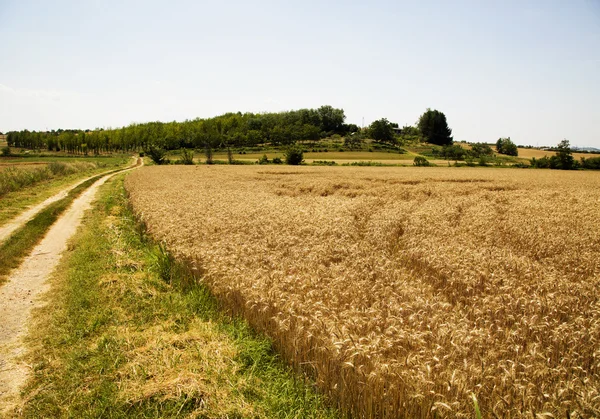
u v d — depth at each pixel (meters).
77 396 5.39
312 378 5.83
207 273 8.79
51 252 12.92
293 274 8.45
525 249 12.41
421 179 42.56
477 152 120.81
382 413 4.81
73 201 25.39
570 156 87.19
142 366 5.90
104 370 5.94
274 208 18.92
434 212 18.48
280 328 6.21
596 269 9.77
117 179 44.84
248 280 7.82
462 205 22.64
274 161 91.38
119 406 5.09
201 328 7.30
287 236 12.25
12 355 6.48
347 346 5.32
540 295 7.72
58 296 8.88
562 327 5.88
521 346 5.51
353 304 6.96
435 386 4.68
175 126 171.88
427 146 160.00
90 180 41.69
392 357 5.43
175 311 8.05
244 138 151.50
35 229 15.96
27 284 9.81
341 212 18.11
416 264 10.41
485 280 8.65
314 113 197.62
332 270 8.85
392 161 100.94
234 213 17.09
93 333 7.14
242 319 7.54
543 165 89.19
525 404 4.41
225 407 5.11
